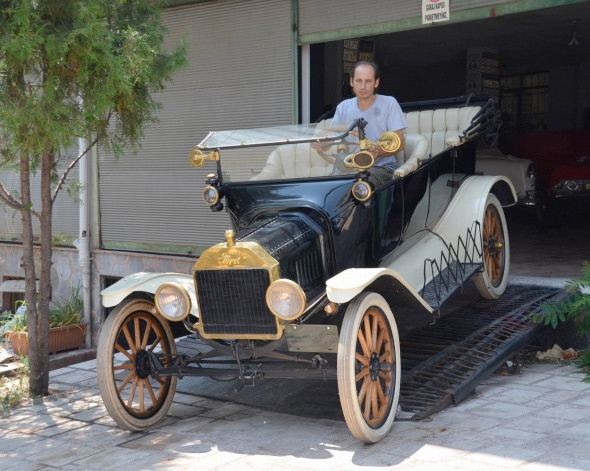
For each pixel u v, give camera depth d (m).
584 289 6.08
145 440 4.60
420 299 4.68
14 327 8.38
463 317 6.05
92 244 9.14
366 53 10.81
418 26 6.74
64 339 8.66
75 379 6.40
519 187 10.67
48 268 6.13
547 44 13.06
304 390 5.25
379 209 5.16
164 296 4.45
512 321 5.71
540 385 5.17
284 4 7.50
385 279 4.42
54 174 6.57
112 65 5.20
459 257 5.92
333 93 10.48
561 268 7.77
